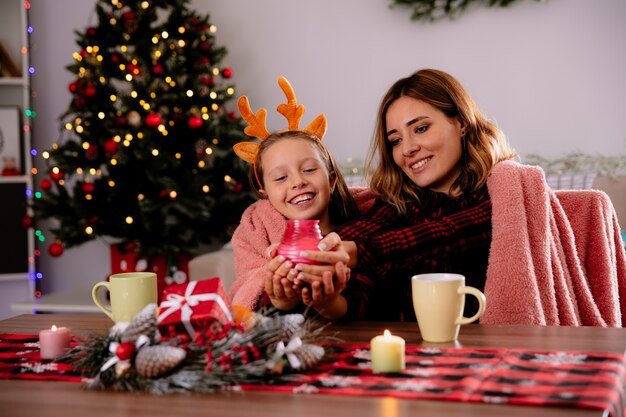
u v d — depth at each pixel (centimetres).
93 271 395
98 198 322
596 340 98
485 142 154
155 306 86
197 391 80
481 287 145
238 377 80
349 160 350
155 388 79
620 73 340
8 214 363
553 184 293
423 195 158
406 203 157
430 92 153
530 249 141
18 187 363
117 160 308
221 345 82
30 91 386
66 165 314
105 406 76
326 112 375
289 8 376
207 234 334
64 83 390
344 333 108
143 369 80
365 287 127
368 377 82
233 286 152
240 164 332
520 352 91
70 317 128
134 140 312
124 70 320
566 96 346
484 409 70
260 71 381
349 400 75
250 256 152
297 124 159
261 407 74
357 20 369
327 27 372
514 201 142
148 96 313
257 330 84
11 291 393
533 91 350
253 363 82
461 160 158
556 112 348
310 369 87
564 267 148
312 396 77
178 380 79
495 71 353
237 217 332
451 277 104
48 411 75
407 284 145
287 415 71
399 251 132
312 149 146
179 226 325
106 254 394
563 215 150
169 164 316
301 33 375
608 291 155
